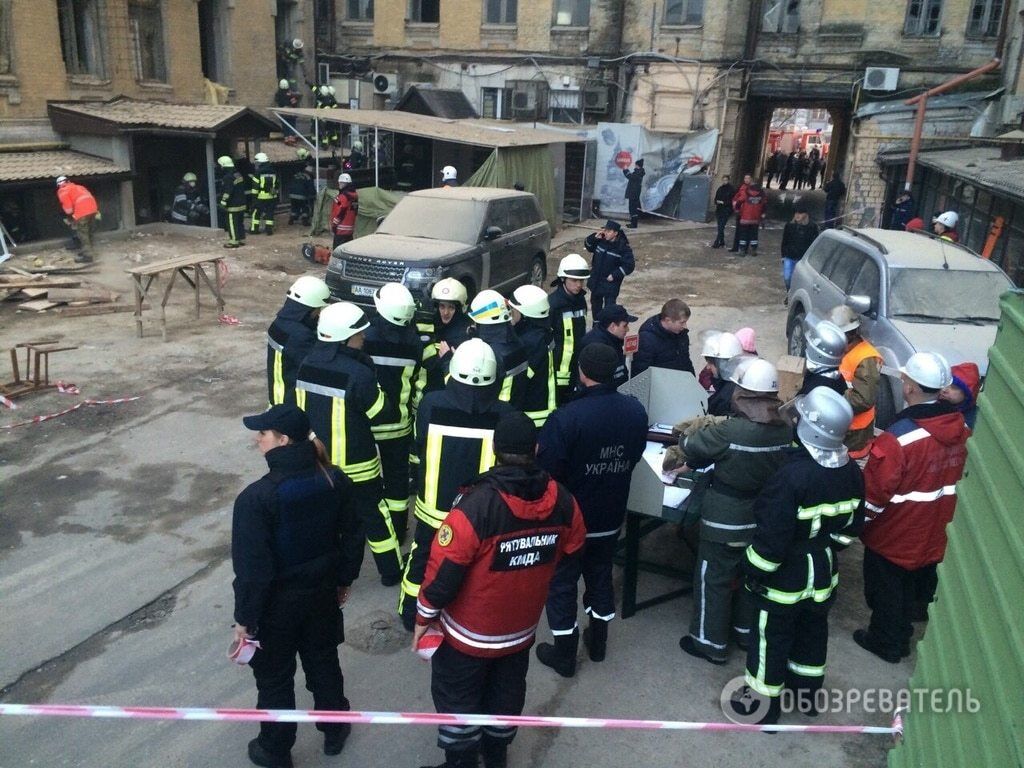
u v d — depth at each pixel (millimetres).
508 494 3018
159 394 8203
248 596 3123
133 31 18328
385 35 26797
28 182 14570
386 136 22594
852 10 21922
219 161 16094
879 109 21375
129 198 16984
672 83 23875
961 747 2525
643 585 5164
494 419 3881
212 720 3883
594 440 3895
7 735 3738
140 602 4793
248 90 22766
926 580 4738
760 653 3781
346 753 3709
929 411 4109
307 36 25578
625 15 23953
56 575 5039
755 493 4020
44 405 7766
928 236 9359
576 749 3773
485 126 19953
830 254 9609
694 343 11070
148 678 4156
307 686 3631
